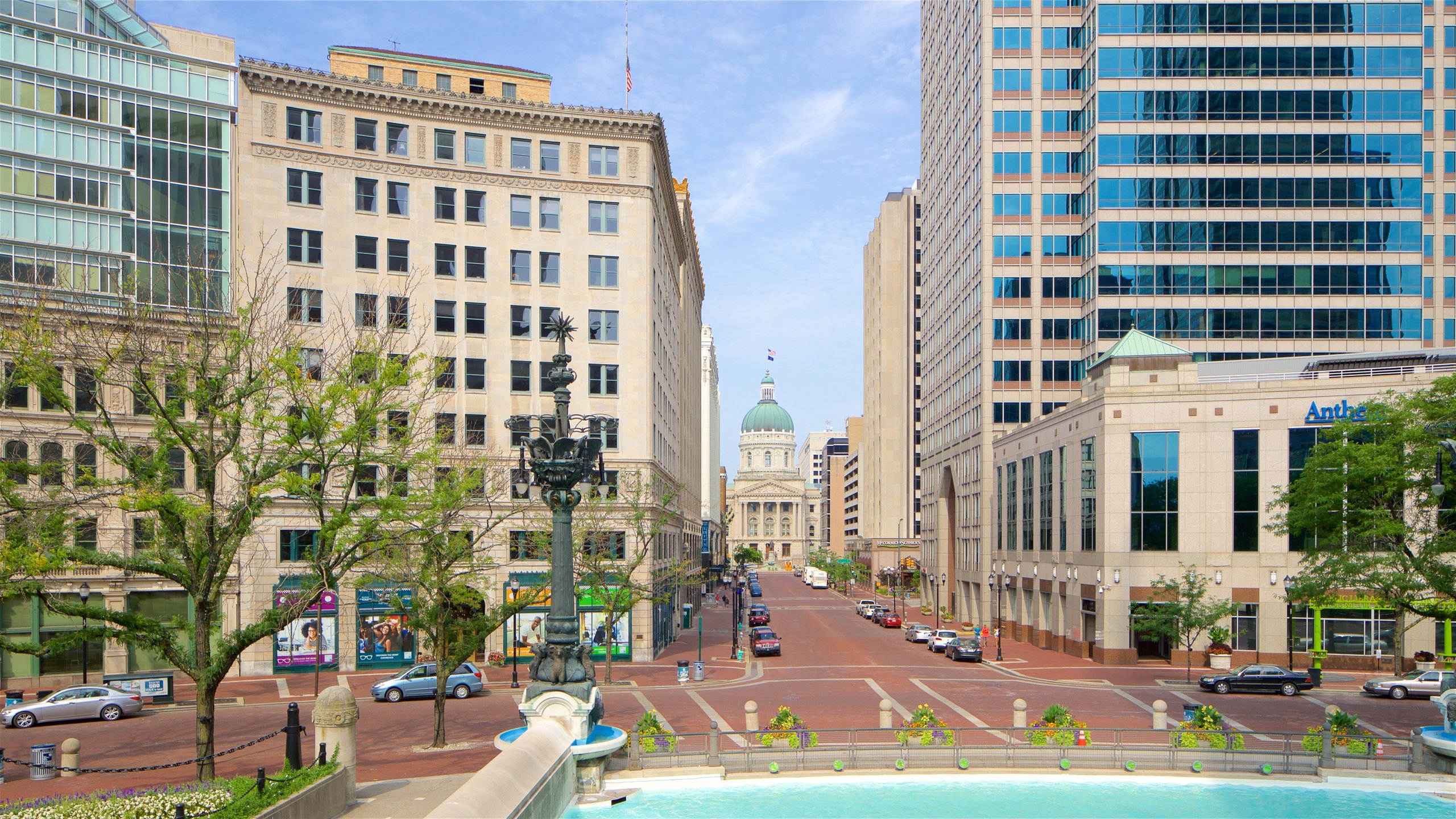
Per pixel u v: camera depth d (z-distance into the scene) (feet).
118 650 156.56
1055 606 208.13
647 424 188.03
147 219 162.09
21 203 151.23
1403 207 236.63
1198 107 239.91
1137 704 131.34
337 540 101.60
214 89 169.37
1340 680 156.35
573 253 187.42
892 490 499.10
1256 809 74.84
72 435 123.44
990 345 260.83
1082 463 193.06
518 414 181.57
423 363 173.37
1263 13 239.09
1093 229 244.22
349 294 172.45
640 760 83.15
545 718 75.97
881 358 508.94
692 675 164.66
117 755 97.81
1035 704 130.72
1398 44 237.25
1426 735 85.30
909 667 178.60
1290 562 170.60
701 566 330.75
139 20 170.60
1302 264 237.66
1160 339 237.66
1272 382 172.35
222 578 82.07
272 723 118.11
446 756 95.91
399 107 177.88
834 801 76.18
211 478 81.87
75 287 133.08
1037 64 262.47
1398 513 117.29
